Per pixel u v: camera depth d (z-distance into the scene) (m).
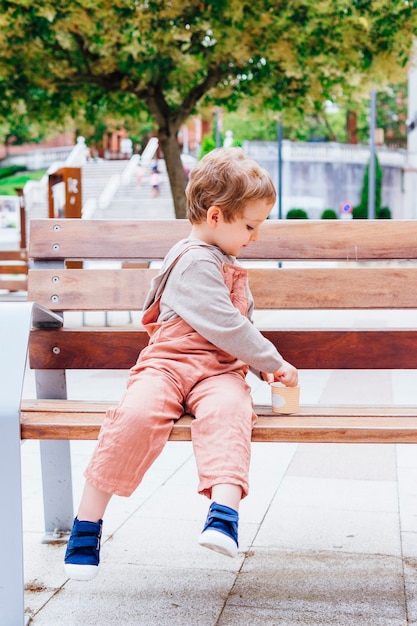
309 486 3.40
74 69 11.62
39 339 2.68
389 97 58.28
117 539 2.74
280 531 2.82
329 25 10.68
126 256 2.75
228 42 10.66
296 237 2.73
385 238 2.74
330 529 2.83
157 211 34.97
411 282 2.71
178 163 11.84
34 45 11.27
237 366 2.29
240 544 2.69
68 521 2.75
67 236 2.76
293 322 10.17
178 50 11.35
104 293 2.71
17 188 16.25
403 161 49.66
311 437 2.01
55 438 2.05
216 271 2.23
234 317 2.17
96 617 2.14
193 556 2.58
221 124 51.91
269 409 2.29
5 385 2.05
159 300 2.35
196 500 3.20
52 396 2.71
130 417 2.01
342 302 2.70
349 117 55.75
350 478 3.52
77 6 10.32
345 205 26.61
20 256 13.41
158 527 2.87
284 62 11.09
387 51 11.03
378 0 10.55
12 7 10.40
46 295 2.72
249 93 12.26
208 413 2.03
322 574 2.42
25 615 2.12
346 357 2.66
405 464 3.76
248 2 10.28
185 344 2.23
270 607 2.18
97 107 13.48
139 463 2.01
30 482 3.52
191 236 2.38
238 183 2.19
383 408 2.30
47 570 2.47
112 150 52.62
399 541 2.70
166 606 2.20
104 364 2.67
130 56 11.36
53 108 12.57
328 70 11.35
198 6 10.36
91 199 35.03
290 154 43.91
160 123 11.79
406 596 2.25
